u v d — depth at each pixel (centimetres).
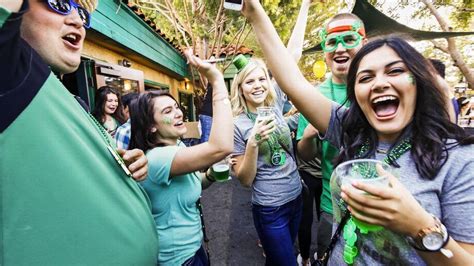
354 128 106
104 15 316
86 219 65
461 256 64
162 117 138
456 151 77
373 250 85
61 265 60
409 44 87
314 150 198
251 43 832
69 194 62
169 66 650
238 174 183
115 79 356
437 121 81
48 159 58
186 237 131
